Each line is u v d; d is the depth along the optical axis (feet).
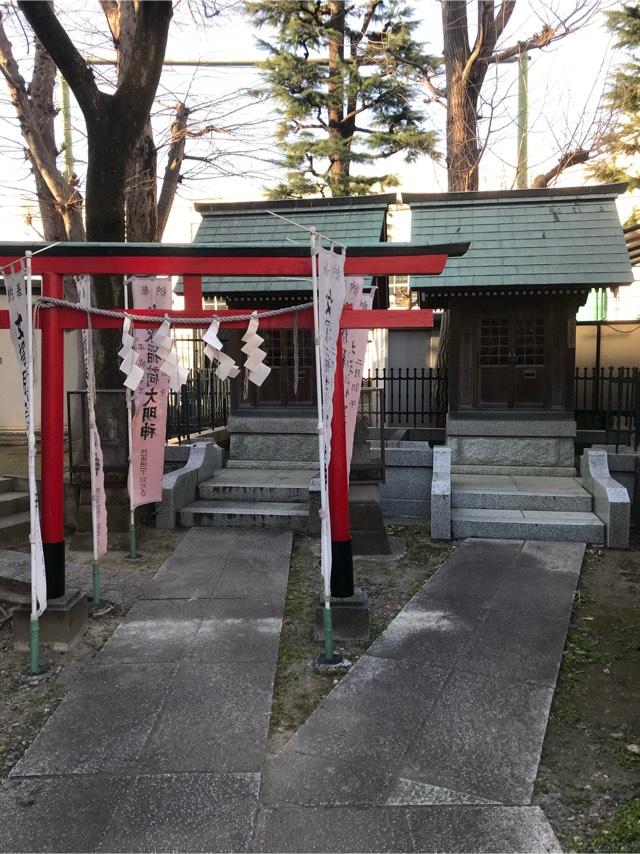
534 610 19.30
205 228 34.01
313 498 26.78
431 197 33.19
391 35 52.11
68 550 25.41
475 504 28.19
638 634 18.07
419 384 46.19
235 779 11.89
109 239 26.45
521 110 43.75
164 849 10.29
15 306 16.06
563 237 30.66
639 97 46.06
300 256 17.01
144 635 17.85
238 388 34.83
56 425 17.28
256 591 20.93
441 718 13.83
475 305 31.94
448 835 10.55
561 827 10.82
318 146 54.95
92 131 25.90
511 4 39.63
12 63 34.01
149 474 24.89
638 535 27.40
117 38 34.76
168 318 17.95
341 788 11.68
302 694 14.98
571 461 31.99
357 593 18.12
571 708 14.47
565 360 31.53
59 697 14.92
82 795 11.51
